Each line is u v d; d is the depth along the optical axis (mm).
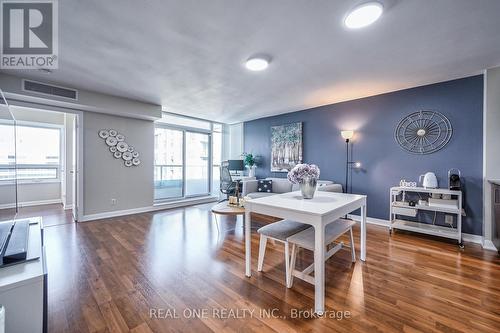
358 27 1836
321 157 4484
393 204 3268
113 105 3787
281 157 5164
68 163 4840
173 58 2408
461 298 1696
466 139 2957
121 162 4289
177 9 1625
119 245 2775
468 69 2701
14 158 2092
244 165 5805
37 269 1179
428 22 1766
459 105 2998
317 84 3219
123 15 1696
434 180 3045
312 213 1604
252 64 2486
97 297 1716
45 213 4422
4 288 1032
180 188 5699
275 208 1841
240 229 3479
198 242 2900
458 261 2336
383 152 3680
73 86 3311
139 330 1380
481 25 1804
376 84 3223
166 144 5465
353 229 3473
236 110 4859
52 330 1374
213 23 1793
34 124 5105
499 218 2443
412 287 1850
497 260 2354
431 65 2580
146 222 3830
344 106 4133
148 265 2248
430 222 3275
